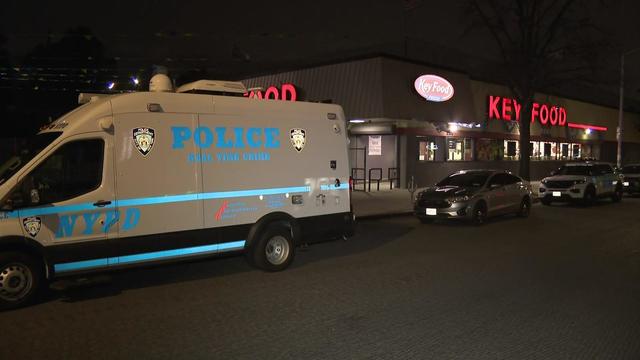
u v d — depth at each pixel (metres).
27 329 5.86
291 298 7.10
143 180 7.48
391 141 25.58
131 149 7.40
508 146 31.17
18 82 33.78
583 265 9.23
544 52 25.67
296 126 9.12
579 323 6.03
